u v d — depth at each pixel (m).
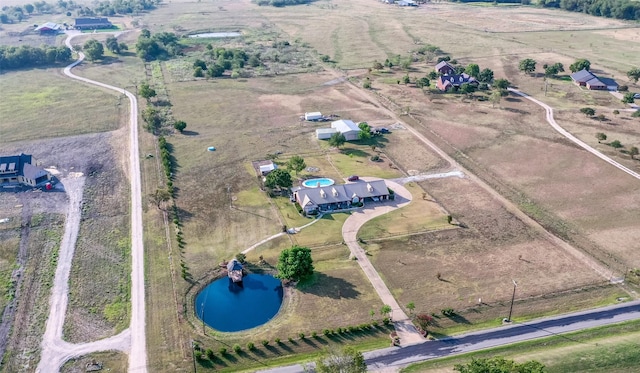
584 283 97.94
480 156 151.12
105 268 103.81
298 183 135.38
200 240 112.94
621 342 81.94
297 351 83.56
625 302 92.81
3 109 190.75
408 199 128.25
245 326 89.88
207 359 82.12
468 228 116.00
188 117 183.38
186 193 132.00
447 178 139.00
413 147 157.75
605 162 145.00
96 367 80.06
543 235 113.12
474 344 83.81
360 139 162.12
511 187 133.75
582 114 179.38
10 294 96.31
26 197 129.62
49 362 81.19
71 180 138.50
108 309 92.88
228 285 100.00
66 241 112.44
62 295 96.19
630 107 185.12
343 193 125.06
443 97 199.88
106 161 149.75
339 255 107.00
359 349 83.56
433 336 85.88
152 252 108.75
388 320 88.69
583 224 117.19
